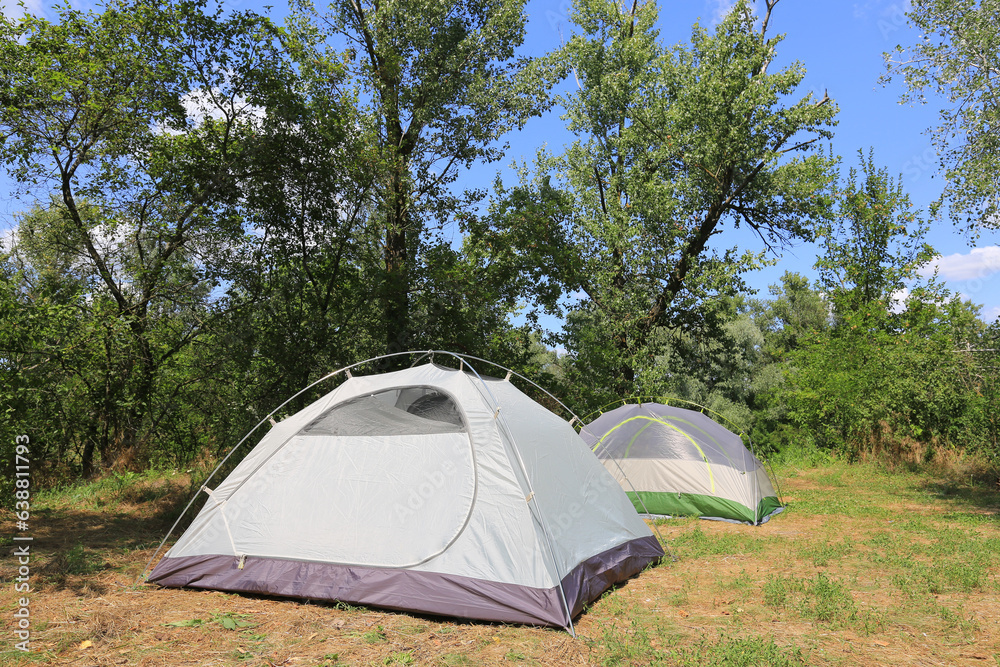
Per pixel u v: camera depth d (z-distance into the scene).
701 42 18.31
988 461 13.79
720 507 9.60
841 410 18.06
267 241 12.37
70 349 9.59
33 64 10.77
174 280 12.53
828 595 5.39
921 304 18.03
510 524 5.14
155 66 11.60
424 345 14.31
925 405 15.66
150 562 5.97
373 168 13.20
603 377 17.72
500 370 15.82
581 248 18.95
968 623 4.71
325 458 5.89
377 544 5.29
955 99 10.55
